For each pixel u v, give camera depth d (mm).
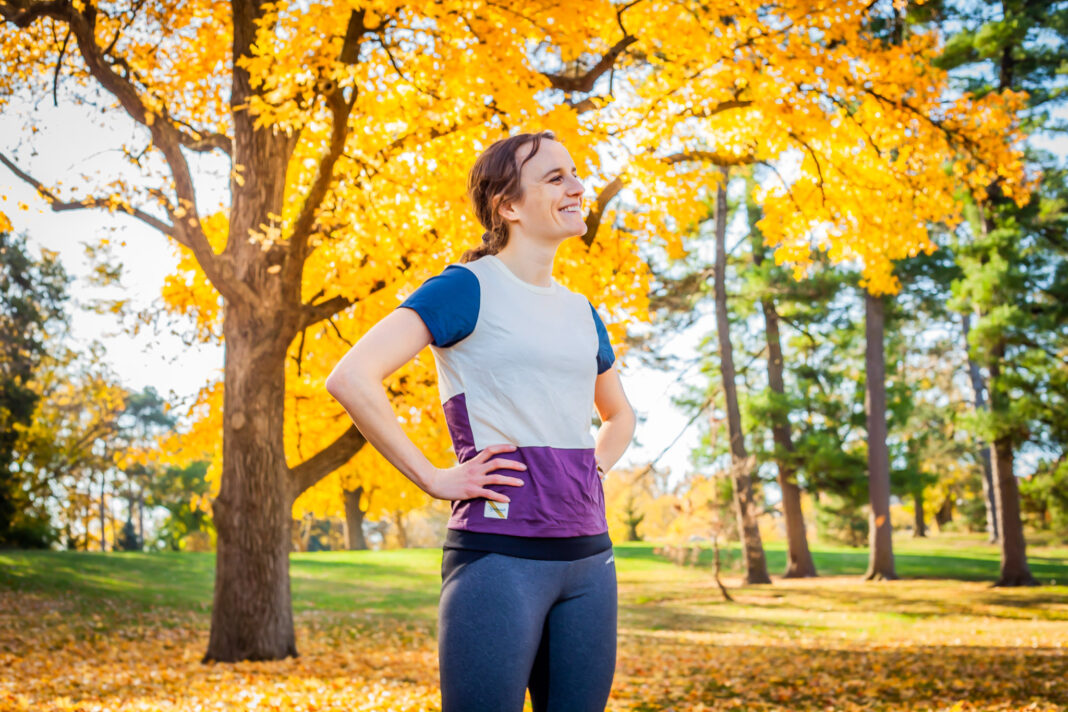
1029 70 17594
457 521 1636
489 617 1551
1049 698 6387
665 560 28938
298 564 25344
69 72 8078
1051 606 16188
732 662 9188
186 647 9984
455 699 1543
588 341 1816
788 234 8547
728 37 7238
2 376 28094
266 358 8312
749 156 8484
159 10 8531
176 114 8844
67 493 33219
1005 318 18531
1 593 15320
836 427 26953
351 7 6039
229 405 8484
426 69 6426
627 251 7836
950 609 16172
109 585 17234
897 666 8477
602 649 1674
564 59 6758
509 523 1600
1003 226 18891
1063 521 20641
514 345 1681
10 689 6562
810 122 7250
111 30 8477
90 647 9828
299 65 6238
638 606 17656
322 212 7441
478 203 1849
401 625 13602
